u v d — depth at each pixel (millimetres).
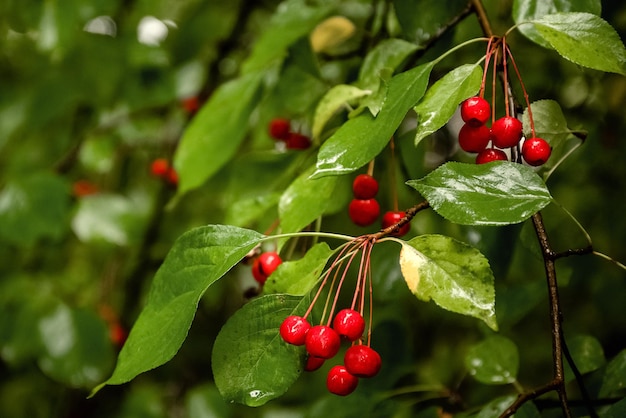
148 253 745
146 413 696
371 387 459
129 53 727
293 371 354
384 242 467
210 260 357
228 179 585
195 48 730
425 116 353
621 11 461
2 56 792
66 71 736
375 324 478
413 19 438
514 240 435
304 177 397
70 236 805
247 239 357
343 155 357
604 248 629
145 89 725
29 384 767
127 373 350
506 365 436
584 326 669
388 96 362
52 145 814
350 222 531
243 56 706
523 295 459
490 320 340
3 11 668
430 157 587
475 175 345
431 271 347
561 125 386
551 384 354
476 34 471
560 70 562
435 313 649
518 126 354
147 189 834
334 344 343
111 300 775
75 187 756
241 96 484
